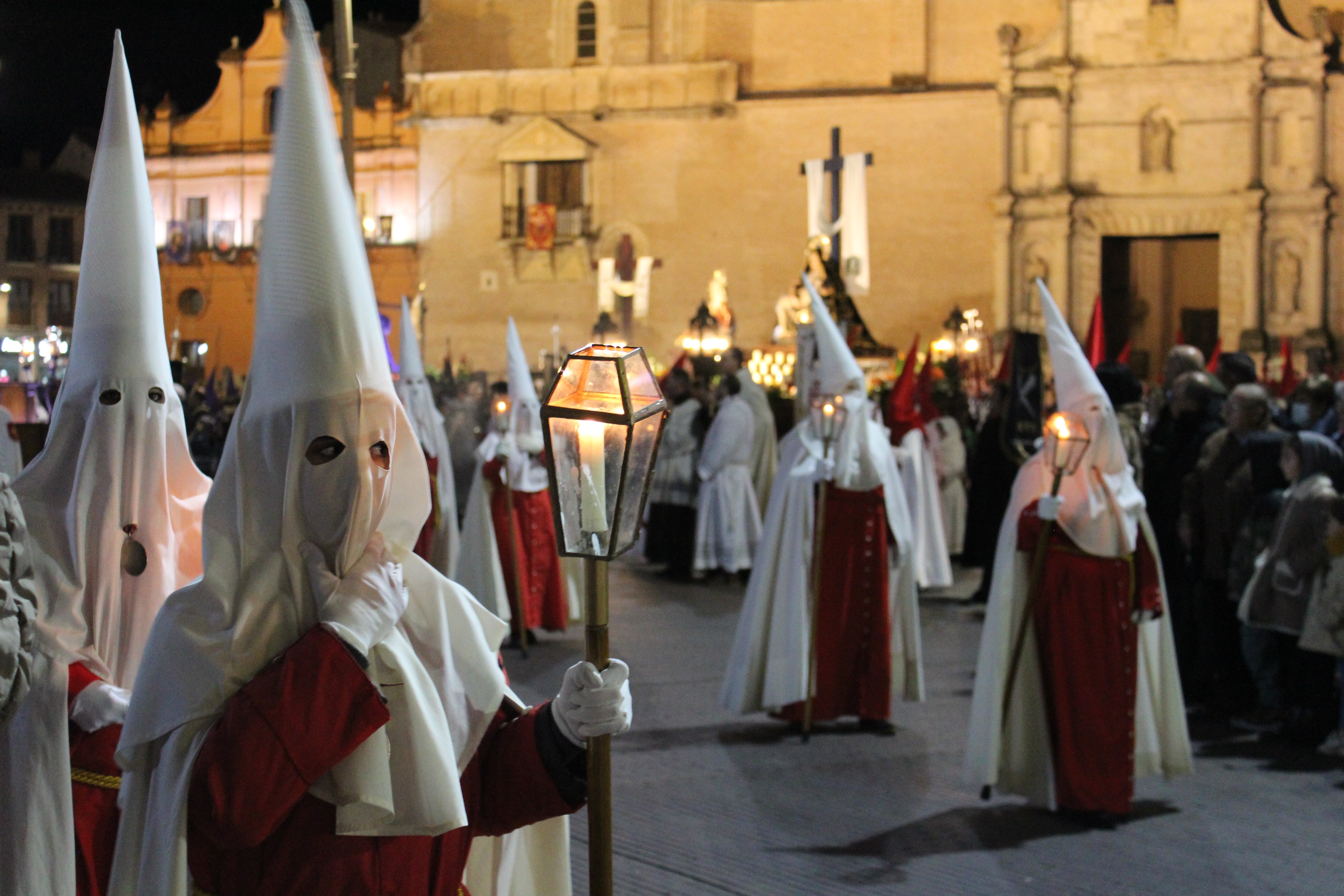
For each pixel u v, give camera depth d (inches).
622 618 454.3
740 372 554.3
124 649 133.7
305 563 86.4
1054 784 229.9
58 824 116.0
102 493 133.3
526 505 397.4
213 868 83.4
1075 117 1328.7
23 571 86.7
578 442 88.6
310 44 88.1
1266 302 1298.0
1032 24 1350.9
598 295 1409.9
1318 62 1270.9
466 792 92.1
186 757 82.9
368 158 1451.8
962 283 1355.8
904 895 193.6
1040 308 1334.9
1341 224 1283.2
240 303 1467.8
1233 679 312.3
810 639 285.4
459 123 1429.6
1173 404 337.1
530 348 1422.2
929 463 501.4
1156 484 335.9
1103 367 297.4
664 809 235.9
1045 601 230.5
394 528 92.0
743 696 293.4
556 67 1412.4
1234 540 302.2
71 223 1406.3
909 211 1363.2
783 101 1376.7
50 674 121.2
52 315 1093.8
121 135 137.6
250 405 87.6
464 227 1434.5
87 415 135.3
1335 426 327.3
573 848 213.5
